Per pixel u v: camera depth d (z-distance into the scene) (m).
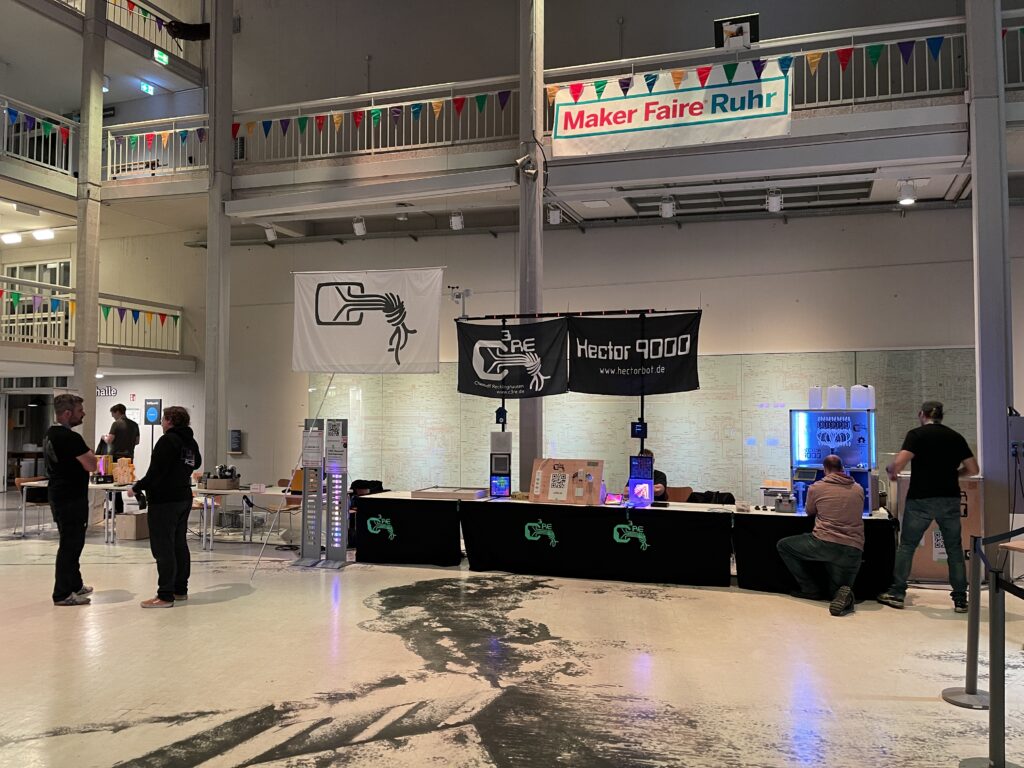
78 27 10.30
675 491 7.70
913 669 4.26
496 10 10.70
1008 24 8.62
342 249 11.62
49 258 13.48
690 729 3.45
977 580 3.84
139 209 10.98
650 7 9.98
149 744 3.29
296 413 11.75
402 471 11.14
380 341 7.61
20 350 9.45
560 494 6.76
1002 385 6.40
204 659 4.41
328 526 7.28
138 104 12.81
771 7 9.52
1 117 10.53
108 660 4.39
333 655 4.49
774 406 9.60
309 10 11.62
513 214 10.88
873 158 7.20
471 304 10.97
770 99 7.23
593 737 3.37
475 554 6.95
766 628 5.07
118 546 8.23
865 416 6.30
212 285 9.59
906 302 9.22
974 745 3.29
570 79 10.18
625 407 10.11
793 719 3.56
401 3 11.14
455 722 3.53
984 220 6.57
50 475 5.70
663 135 7.55
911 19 9.03
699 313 6.60
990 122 6.64
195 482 9.15
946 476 5.53
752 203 9.52
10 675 4.14
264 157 11.59
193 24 11.99
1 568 6.97
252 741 3.32
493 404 10.77
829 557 5.59
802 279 9.59
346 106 11.27
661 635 4.91
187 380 12.50
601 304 10.36
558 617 5.34
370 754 3.20
